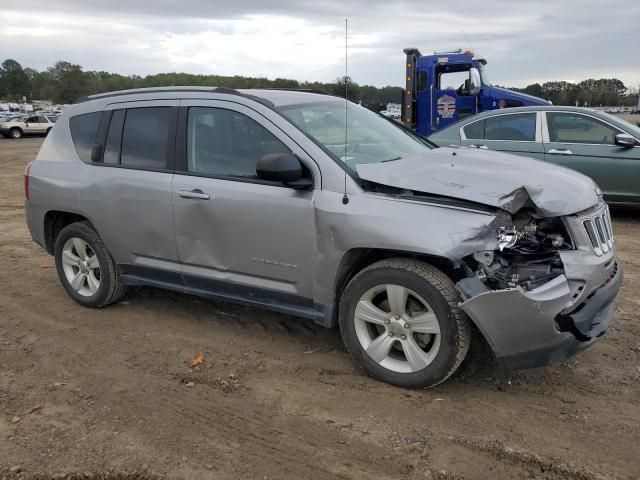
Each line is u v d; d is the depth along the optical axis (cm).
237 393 360
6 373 392
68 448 305
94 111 495
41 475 284
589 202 352
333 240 357
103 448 305
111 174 462
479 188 335
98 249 487
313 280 374
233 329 460
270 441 308
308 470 284
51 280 600
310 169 370
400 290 343
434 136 935
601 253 347
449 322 328
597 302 333
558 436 306
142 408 344
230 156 408
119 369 396
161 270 448
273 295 397
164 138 441
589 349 410
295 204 371
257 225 386
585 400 342
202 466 289
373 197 349
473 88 1295
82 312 504
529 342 319
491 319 318
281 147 385
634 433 308
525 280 331
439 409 334
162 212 432
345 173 362
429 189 339
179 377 382
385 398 347
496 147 875
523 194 334
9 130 3819
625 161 802
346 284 378
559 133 845
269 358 407
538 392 352
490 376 371
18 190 1348
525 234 340
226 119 413
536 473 278
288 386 366
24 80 13412
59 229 537
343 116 446
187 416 335
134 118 462
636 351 406
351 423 323
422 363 345
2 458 297
